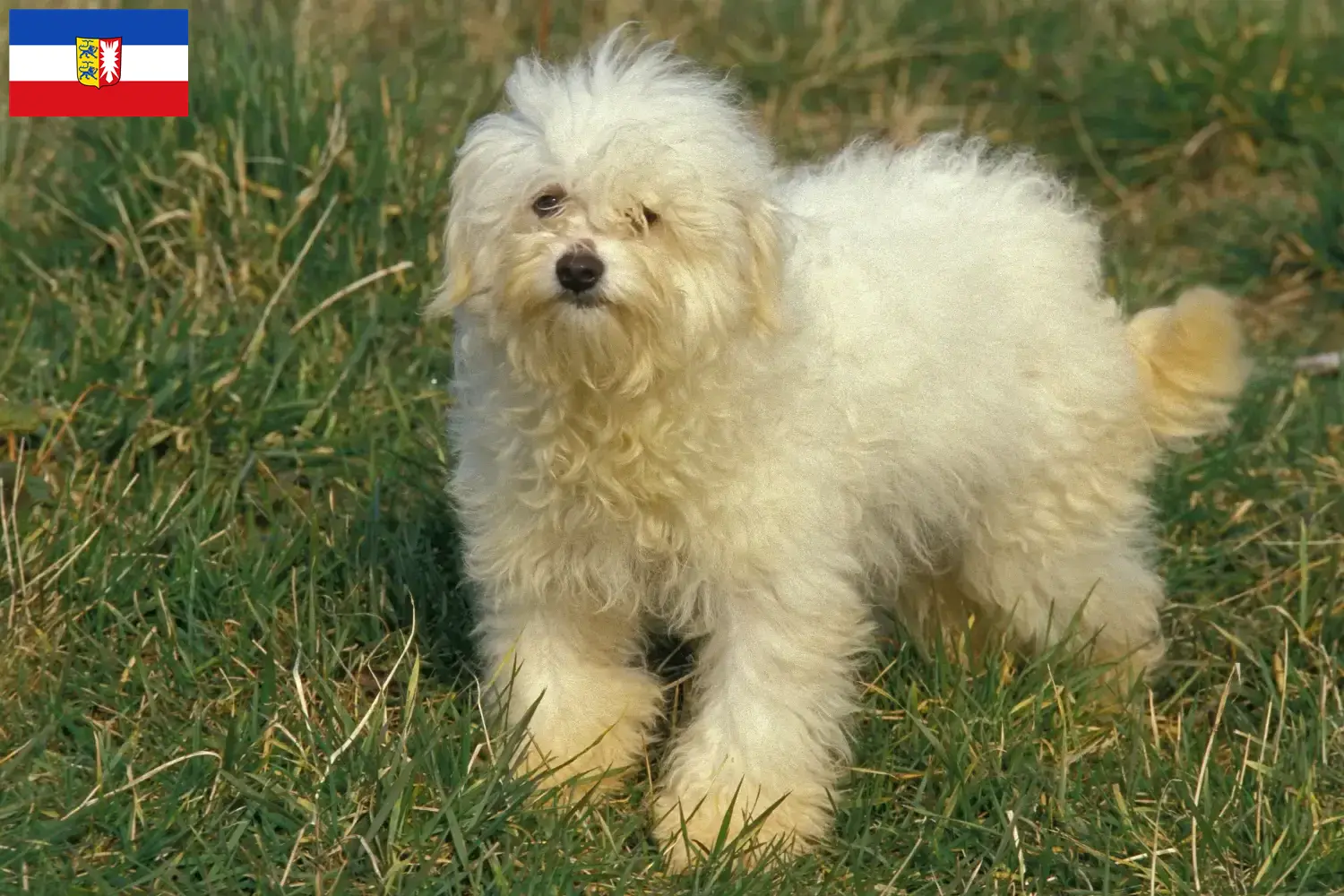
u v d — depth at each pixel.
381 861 4.20
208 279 6.77
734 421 4.30
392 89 7.96
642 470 4.35
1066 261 5.11
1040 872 4.40
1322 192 7.93
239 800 4.41
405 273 6.78
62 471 5.76
